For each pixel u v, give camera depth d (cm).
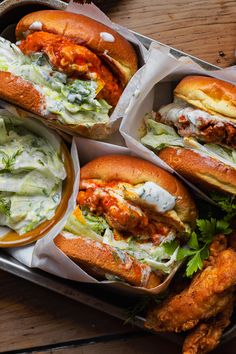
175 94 64
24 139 65
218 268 61
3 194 64
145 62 65
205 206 66
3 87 60
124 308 65
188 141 63
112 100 65
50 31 62
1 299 69
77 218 61
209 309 61
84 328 70
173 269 63
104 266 59
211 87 62
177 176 64
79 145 66
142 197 61
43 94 61
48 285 64
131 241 62
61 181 65
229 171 61
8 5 66
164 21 72
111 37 63
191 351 62
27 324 69
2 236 64
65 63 61
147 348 70
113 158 63
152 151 65
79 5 65
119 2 72
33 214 64
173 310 61
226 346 70
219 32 73
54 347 69
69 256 60
